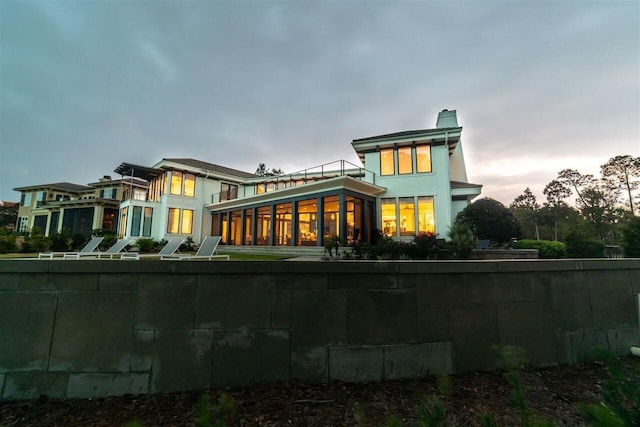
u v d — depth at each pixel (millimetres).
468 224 14156
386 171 17328
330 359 3037
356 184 14688
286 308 3078
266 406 2586
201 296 3023
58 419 2480
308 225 16469
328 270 3141
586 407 991
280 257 13055
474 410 2451
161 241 20859
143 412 2553
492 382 2979
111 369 2881
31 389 2814
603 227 31234
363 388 2893
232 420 2373
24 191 35719
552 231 39219
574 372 3248
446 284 3291
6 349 2863
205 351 2963
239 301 3047
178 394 2842
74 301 2947
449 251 11555
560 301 3570
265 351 3010
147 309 2975
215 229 24250
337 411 2500
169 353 2934
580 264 3727
